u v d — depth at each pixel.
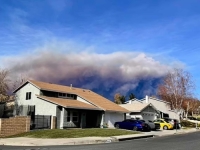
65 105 33.19
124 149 15.16
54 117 32.47
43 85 39.06
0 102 51.41
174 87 68.00
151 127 36.16
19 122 26.55
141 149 15.20
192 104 95.81
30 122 28.59
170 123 42.09
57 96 39.66
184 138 25.02
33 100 37.62
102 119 38.72
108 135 24.73
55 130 27.19
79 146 17.05
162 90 71.56
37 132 25.70
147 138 25.23
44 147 16.45
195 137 26.52
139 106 49.75
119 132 27.64
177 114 65.75
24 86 39.69
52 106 34.44
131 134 27.02
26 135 24.50
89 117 40.22
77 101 39.78
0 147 16.56
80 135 23.89
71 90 42.84
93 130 28.44
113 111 40.09
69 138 21.89
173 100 68.56
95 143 20.00
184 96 67.44
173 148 15.87
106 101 44.31
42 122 30.98
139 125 34.12
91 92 48.03
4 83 56.56
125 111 42.97
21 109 38.94
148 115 50.91
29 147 16.52
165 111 67.31
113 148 15.66
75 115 36.25
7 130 25.53
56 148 15.71
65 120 34.03
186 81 67.88
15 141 19.67
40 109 35.94
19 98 39.88
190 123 63.78
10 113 50.41
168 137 26.67
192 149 15.42
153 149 15.23
